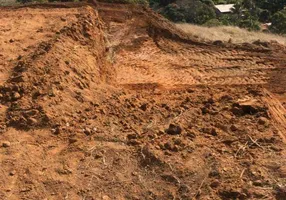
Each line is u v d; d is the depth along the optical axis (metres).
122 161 5.06
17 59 7.76
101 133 5.65
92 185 4.72
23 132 5.62
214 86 9.76
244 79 10.33
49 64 7.18
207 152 5.02
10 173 4.84
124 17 13.41
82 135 5.60
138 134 5.59
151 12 14.08
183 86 9.78
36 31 9.72
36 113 5.89
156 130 5.59
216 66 11.09
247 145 5.09
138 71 10.72
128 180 4.77
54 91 6.43
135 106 6.81
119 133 5.66
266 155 4.85
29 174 4.85
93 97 6.88
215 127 5.60
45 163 5.05
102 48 10.52
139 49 12.02
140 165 4.96
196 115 6.02
